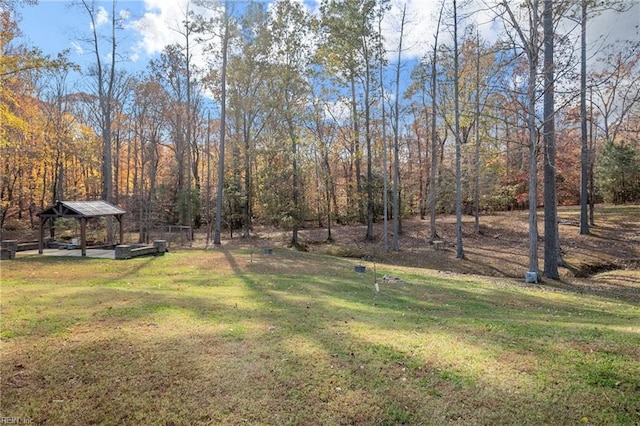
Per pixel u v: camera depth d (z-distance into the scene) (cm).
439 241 1998
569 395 350
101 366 407
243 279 1014
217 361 423
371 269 1301
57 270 1144
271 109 2334
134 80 2750
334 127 2752
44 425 306
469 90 2002
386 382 380
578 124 2239
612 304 862
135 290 819
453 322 600
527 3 1135
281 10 2128
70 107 2977
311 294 834
